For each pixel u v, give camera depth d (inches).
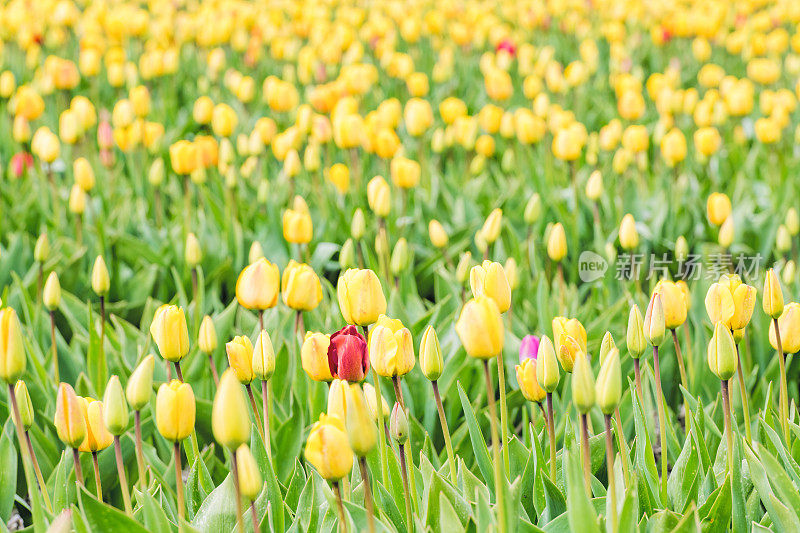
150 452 142.8
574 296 192.1
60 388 101.3
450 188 270.1
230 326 173.9
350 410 87.2
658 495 114.3
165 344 114.7
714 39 455.2
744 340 166.2
